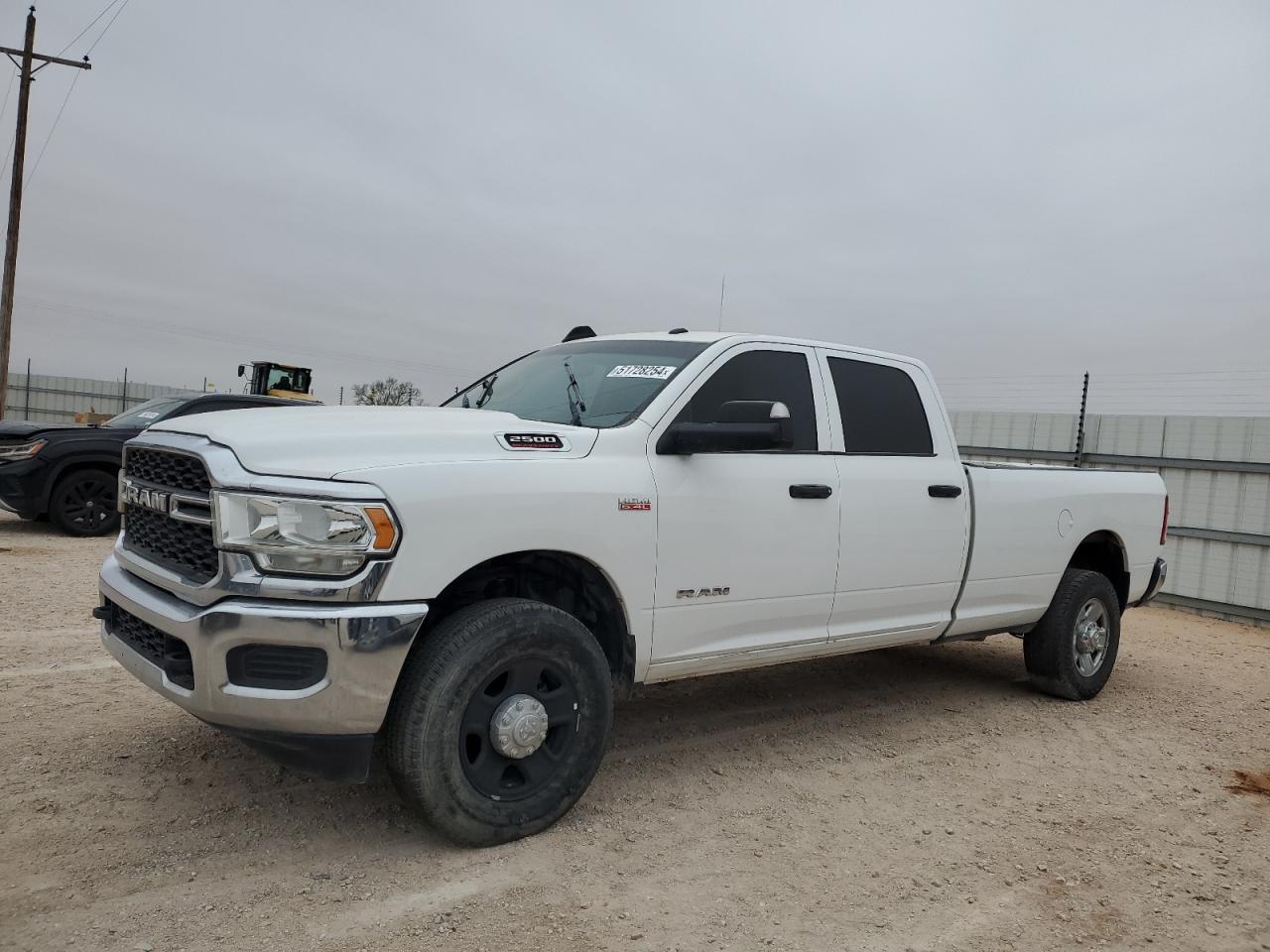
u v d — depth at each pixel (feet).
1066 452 37.40
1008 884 10.80
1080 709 18.90
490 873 10.28
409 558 9.87
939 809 12.98
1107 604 19.62
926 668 21.71
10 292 72.74
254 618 9.40
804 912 9.82
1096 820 12.92
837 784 13.71
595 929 9.24
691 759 14.47
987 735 16.70
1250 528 32.01
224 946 8.55
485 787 10.74
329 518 9.57
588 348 15.42
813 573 14.17
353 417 11.33
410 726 10.10
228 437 10.14
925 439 16.51
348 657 9.50
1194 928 10.02
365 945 8.71
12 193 72.08
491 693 10.91
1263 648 27.78
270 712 9.50
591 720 11.53
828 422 14.92
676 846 11.27
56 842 10.34
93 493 33.71
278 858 10.34
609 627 12.46
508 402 14.61
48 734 13.60
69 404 86.02
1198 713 19.22
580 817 11.93
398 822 11.40
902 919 9.81
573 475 11.46
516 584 12.07
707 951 8.96
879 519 15.10
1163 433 34.37
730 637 13.47
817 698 18.47
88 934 8.59
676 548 12.44
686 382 13.15
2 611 21.08
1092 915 10.17
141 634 11.12
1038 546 18.08
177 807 11.42
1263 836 12.67
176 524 10.66
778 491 13.67
